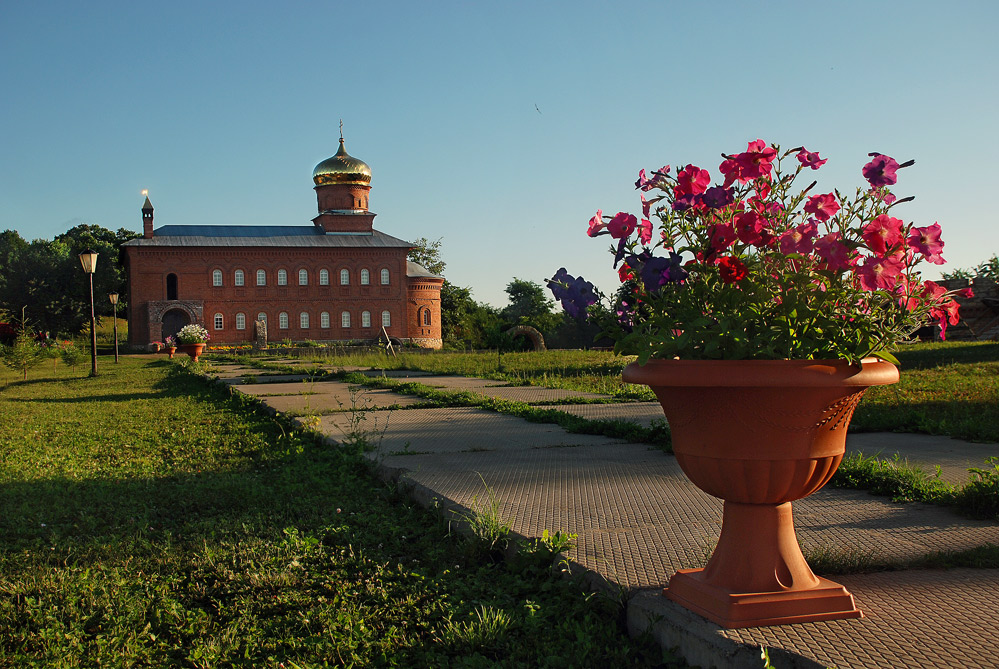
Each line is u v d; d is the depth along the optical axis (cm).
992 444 602
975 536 335
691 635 234
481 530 355
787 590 241
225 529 402
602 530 353
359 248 6831
